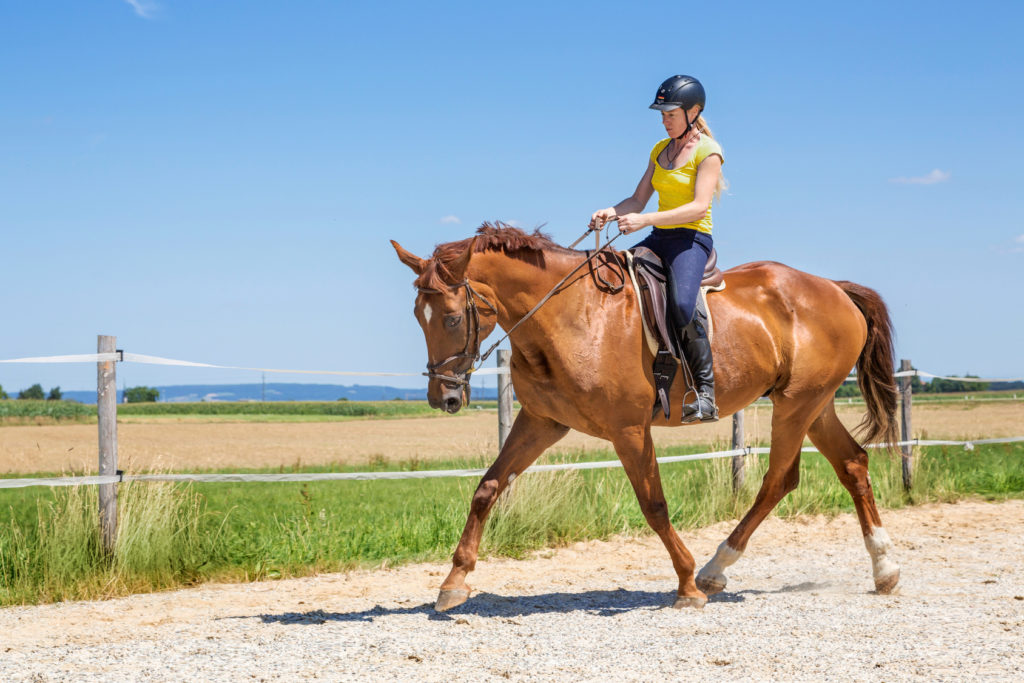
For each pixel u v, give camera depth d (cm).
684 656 399
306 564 714
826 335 586
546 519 816
